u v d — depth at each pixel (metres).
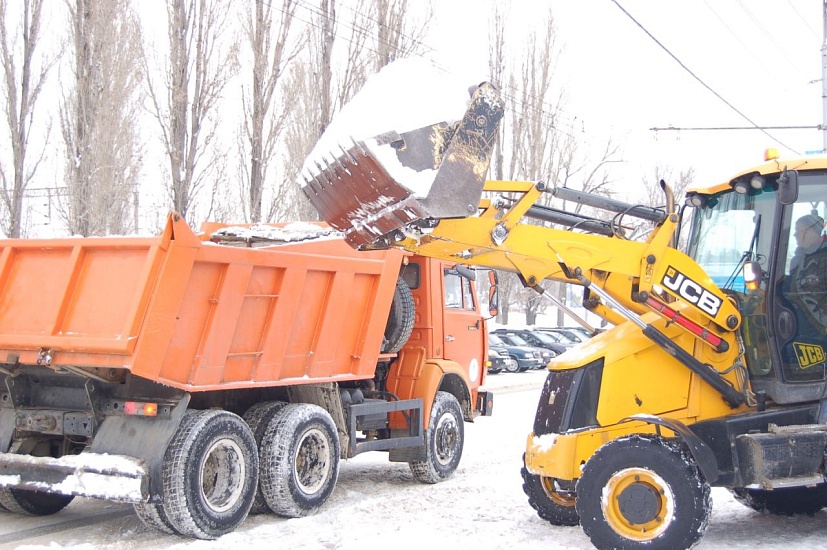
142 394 6.83
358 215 6.07
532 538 6.68
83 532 7.07
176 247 6.46
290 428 7.50
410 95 5.91
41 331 6.64
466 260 6.30
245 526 7.32
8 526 7.31
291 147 21.78
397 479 9.66
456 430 9.74
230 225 9.48
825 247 6.66
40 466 6.61
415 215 5.72
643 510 5.92
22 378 7.30
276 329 7.51
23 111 19.94
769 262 6.59
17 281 6.95
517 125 33.69
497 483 9.20
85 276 6.66
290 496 7.41
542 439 6.74
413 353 9.59
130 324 6.24
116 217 18.30
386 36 21.22
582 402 6.80
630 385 6.73
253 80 19.70
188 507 6.56
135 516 7.70
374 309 8.59
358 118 6.01
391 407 8.83
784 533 6.82
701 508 5.83
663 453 5.93
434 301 9.77
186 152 18.12
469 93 6.11
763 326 6.59
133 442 6.62
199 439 6.68
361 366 8.52
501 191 6.55
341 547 6.46
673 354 6.58
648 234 6.86
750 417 6.36
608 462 6.01
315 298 7.95
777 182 6.57
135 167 19.12
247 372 7.31
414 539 6.62
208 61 18.16
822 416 6.46
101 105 18.02
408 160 5.73
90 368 6.61
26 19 19.78
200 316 6.82
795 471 6.17
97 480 6.41
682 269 6.53
